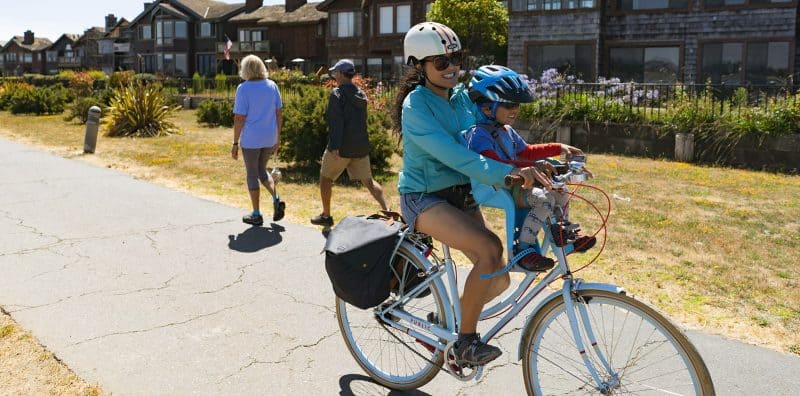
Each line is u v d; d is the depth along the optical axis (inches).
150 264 234.5
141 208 328.2
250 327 179.2
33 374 149.6
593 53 1129.4
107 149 582.2
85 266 231.5
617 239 273.3
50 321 180.9
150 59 2613.2
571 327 116.5
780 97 510.3
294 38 2122.3
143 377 149.9
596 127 579.5
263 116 285.0
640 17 1107.3
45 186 388.8
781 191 394.6
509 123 123.9
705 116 520.4
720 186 410.3
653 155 549.3
